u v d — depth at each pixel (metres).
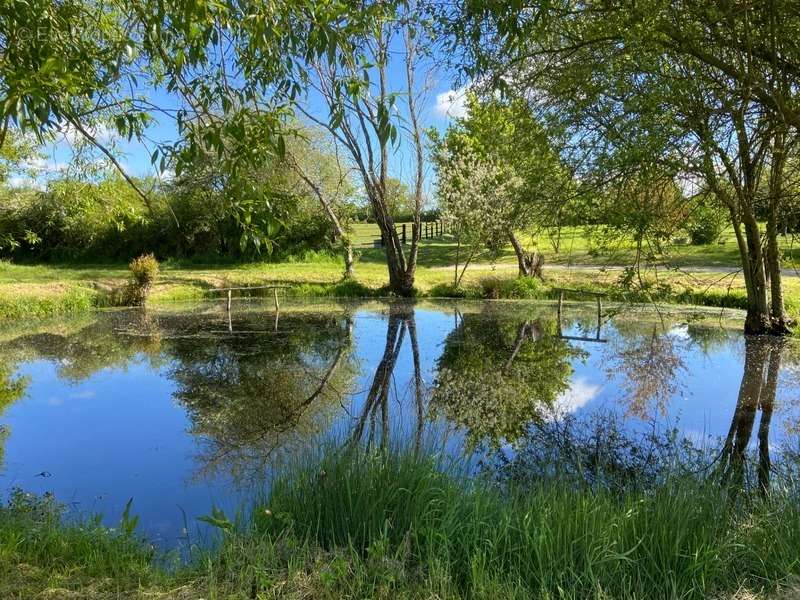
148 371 10.64
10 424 7.73
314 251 28.55
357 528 3.71
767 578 3.10
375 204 19.48
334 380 10.04
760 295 12.36
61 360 11.44
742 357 10.83
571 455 6.19
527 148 6.51
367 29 2.71
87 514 4.94
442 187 19.55
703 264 20.05
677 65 4.93
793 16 4.48
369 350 12.30
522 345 12.63
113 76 2.62
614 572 3.16
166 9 2.54
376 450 4.55
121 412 8.26
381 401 8.79
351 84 2.42
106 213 6.39
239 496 5.27
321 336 13.68
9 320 15.64
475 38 4.34
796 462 5.57
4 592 2.96
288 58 2.71
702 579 3.04
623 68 5.00
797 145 5.35
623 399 8.68
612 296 6.23
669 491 3.84
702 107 4.80
